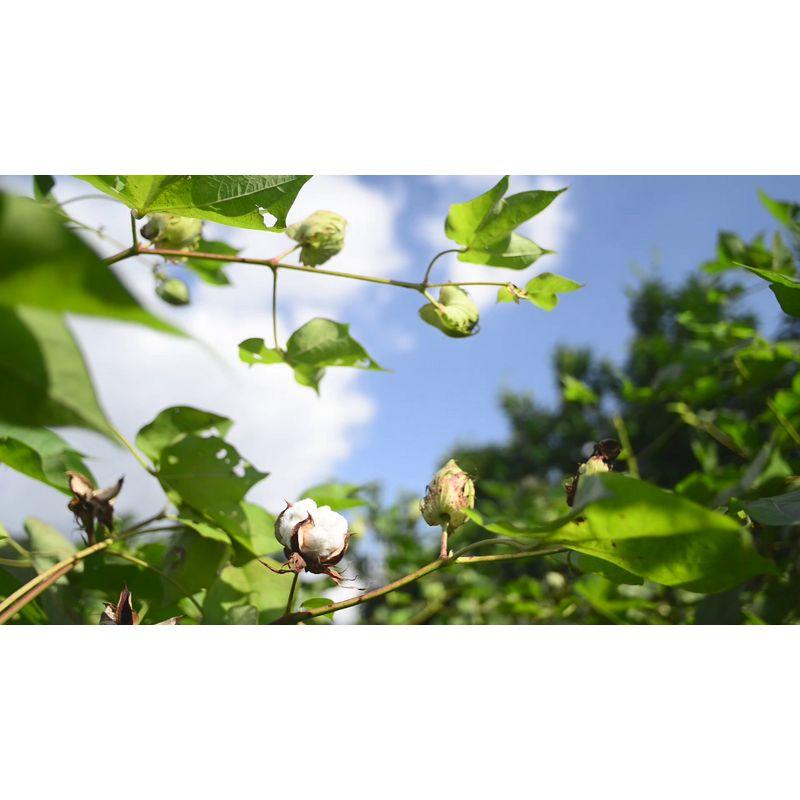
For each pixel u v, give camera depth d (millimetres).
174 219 569
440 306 575
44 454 528
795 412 663
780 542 668
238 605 587
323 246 582
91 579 576
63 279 160
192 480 563
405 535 1440
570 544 400
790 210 812
